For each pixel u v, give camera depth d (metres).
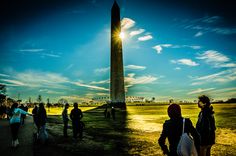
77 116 12.77
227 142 11.62
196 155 3.59
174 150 3.68
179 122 3.72
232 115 33.91
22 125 21.44
